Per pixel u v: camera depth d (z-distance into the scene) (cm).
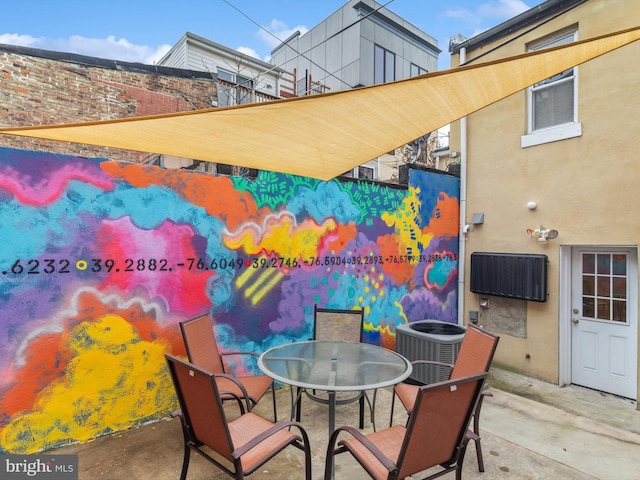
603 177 517
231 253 459
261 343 484
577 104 548
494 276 632
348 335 468
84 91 808
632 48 492
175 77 920
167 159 813
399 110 297
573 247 573
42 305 346
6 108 725
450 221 704
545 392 535
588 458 355
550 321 571
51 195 351
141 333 399
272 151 370
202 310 439
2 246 328
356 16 1756
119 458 341
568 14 554
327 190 543
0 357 328
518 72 260
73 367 362
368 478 318
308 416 431
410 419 222
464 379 233
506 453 361
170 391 418
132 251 393
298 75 2005
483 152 670
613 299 530
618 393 521
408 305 639
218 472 323
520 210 614
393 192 620
